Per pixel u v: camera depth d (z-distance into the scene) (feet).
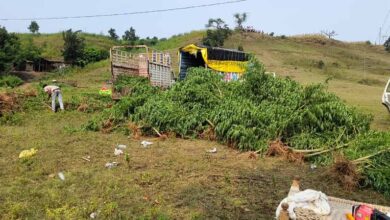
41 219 20.47
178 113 40.37
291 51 191.11
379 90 107.76
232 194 24.91
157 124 40.70
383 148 29.45
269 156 33.96
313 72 145.89
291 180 28.04
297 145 34.37
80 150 34.01
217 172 29.14
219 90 43.09
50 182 25.81
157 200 23.18
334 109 35.78
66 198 23.13
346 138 34.42
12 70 137.49
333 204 20.99
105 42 201.26
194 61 76.33
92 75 130.11
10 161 30.71
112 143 37.19
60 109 55.47
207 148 36.19
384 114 61.67
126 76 57.41
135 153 33.78
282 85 41.11
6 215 20.72
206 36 183.42
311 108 36.09
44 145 35.37
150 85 55.98
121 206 22.34
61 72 139.85
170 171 28.89
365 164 28.73
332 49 214.48
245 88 41.55
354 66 177.99
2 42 133.39
